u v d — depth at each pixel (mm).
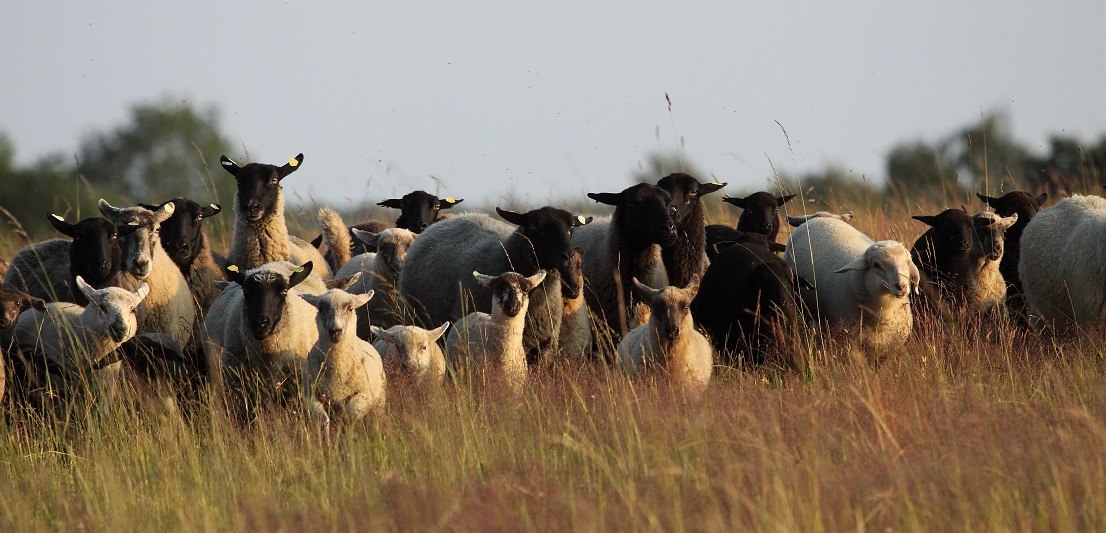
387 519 13523
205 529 13922
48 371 20531
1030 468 13844
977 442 14609
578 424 17438
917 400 17000
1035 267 24391
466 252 24531
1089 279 22984
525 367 21844
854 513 12906
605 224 26609
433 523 13219
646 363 20000
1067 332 23344
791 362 21172
